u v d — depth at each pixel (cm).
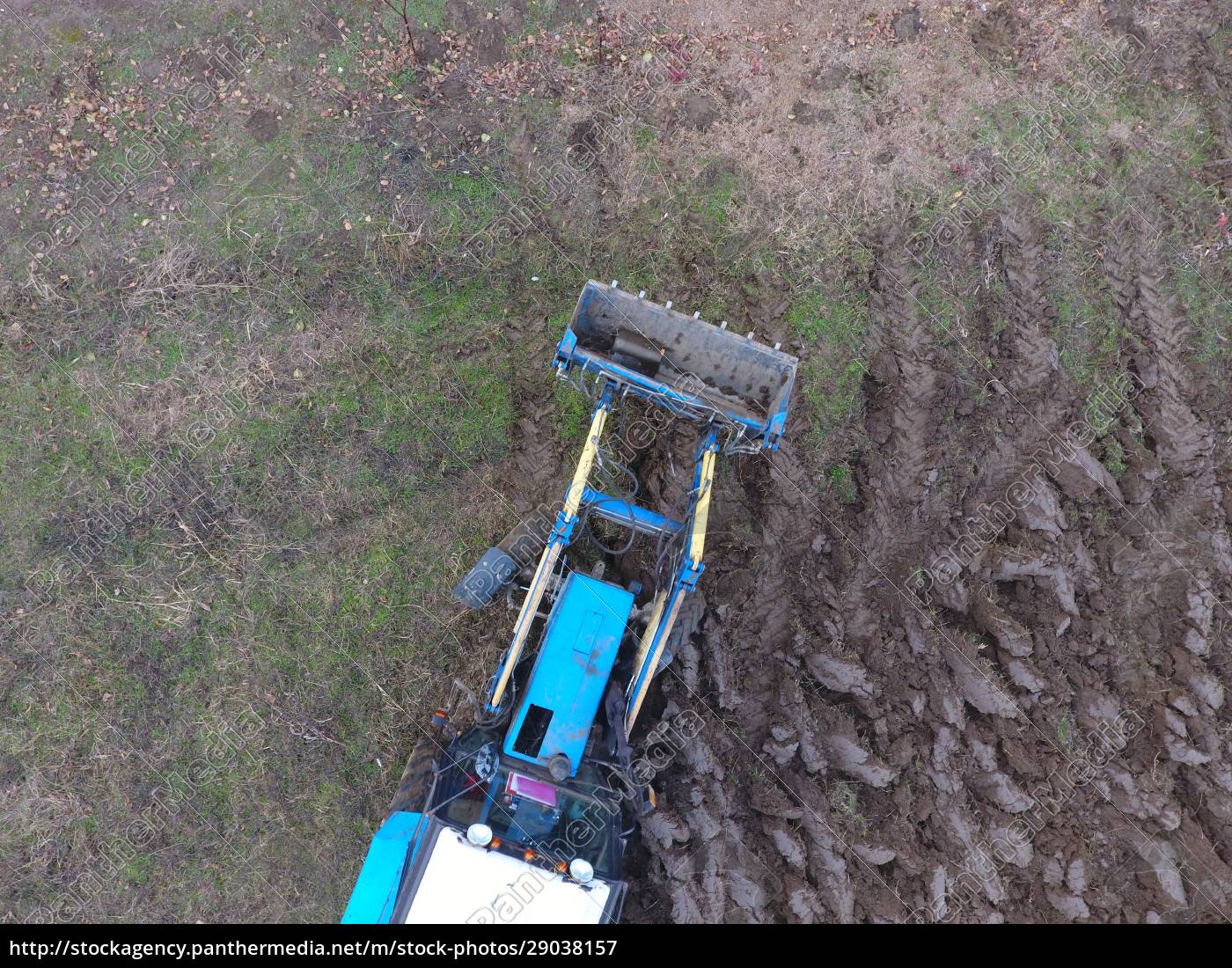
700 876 753
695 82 853
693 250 841
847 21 866
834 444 827
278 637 805
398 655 807
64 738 791
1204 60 875
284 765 798
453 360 829
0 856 779
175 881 785
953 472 822
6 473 804
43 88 822
